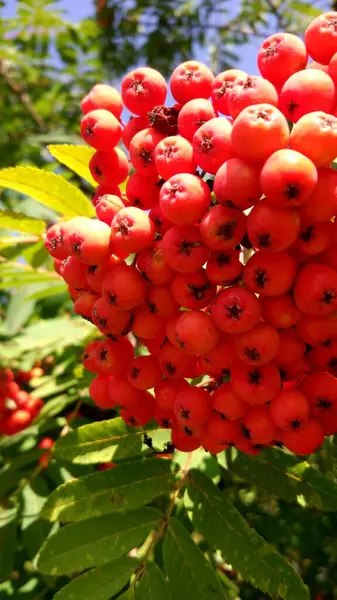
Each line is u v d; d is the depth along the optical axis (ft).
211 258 0.40
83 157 0.55
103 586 0.46
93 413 0.78
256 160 0.37
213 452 0.47
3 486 0.66
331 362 0.43
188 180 0.38
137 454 0.54
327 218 0.37
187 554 0.47
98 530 0.49
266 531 0.76
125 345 0.46
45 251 0.66
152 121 0.42
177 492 0.52
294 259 0.40
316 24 0.42
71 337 0.79
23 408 0.85
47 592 0.66
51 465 0.68
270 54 0.42
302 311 0.40
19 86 1.34
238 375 0.42
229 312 0.39
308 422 0.43
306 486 0.52
